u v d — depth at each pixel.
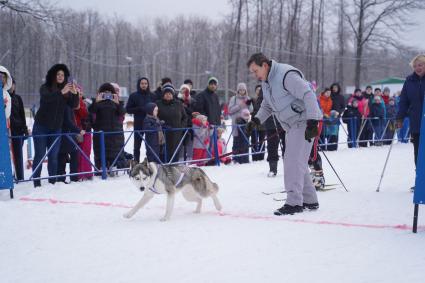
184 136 8.70
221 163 9.59
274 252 3.51
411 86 5.89
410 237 3.88
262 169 8.68
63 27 14.55
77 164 7.52
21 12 12.74
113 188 6.79
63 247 3.79
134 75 53.75
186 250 3.62
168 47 55.88
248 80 37.34
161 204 5.66
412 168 8.70
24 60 41.78
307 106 4.59
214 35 51.81
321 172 6.42
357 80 35.78
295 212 4.91
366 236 3.92
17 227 4.49
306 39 38.62
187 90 9.58
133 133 8.57
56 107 6.88
